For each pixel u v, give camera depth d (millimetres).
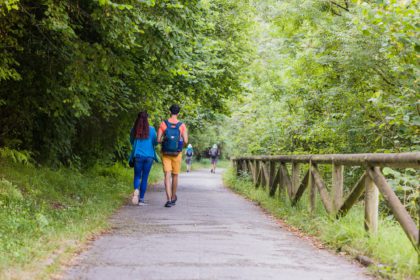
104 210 8508
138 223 7551
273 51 18125
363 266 4891
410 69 8641
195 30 9617
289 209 8633
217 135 46875
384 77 10367
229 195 13586
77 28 9188
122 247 5594
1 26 7867
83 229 6324
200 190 15430
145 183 10148
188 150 33000
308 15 12461
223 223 7777
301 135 13375
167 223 7613
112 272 4406
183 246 5719
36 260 4555
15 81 10047
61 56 9156
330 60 11188
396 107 8695
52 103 10234
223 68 16609
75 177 11836
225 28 18641
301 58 12109
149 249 5496
